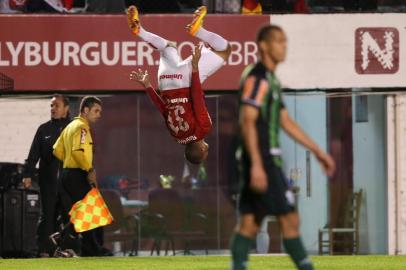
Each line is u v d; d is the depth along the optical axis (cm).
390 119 5144
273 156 2294
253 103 2242
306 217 5116
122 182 5094
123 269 3562
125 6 5106
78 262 3881
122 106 5100
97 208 4172
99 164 5088
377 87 5047
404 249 5156
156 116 5116
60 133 4397
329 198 5131
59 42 4938
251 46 4962
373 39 5031
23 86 4934
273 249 5003
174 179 5116
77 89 4944
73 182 4181
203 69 3638
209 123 3584
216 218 5106
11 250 4666
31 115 5103
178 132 3581
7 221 4666
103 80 4947
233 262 2344
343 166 5147
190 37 4938
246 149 2280
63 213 4300
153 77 4941
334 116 5138
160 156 5116
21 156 5116
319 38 5016
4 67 4928
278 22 5000
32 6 5094
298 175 5100
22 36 4931
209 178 5109
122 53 4941
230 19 4956
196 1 5119
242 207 2339
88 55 4938
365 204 5169
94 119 4203
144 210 5100
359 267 3622
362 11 5025
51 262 3884
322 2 5172
